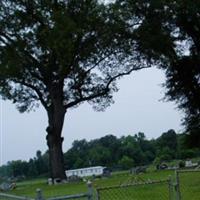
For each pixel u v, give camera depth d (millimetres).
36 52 43531
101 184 26078
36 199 8516
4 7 42875
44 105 46594
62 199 8961
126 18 45438
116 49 46250
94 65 46781
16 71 43094
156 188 13812
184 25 46625
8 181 44875
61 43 40312
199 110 48250
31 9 42219
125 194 13516
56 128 44969
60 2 42594
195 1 44594
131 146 77500
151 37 45719
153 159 74750
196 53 47125
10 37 43062
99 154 75625
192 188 17203
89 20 42938
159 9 45438
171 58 46875
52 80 45250
